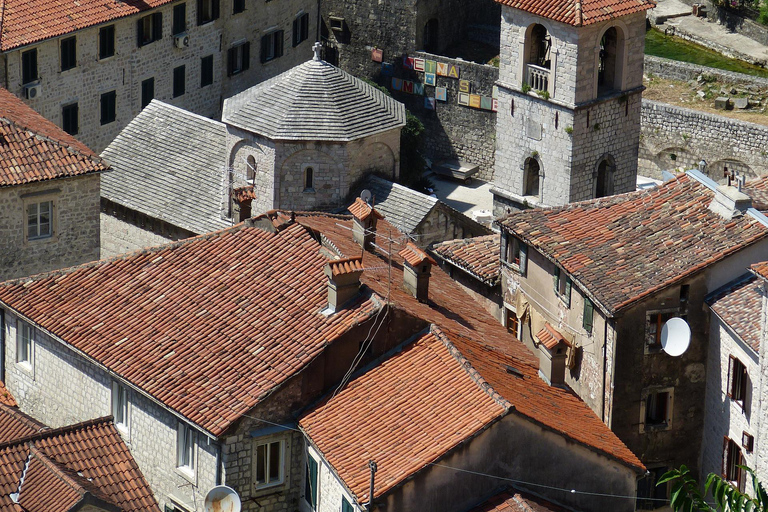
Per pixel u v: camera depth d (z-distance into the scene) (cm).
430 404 18788
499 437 18338
